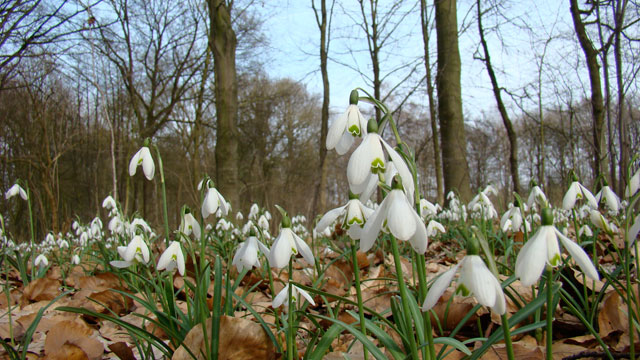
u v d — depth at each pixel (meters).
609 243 5.06
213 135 29.58
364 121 1.70
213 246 5.89
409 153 1.62
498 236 5.10
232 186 13.02
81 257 5.92
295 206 32.81
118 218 5.17
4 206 18.03
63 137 14.85
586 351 2.14
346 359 1.95
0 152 18.22
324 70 15.30
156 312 2.35
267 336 2.13
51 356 2.26
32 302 4.43
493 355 2.23
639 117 11.35
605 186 2.46
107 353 2.79
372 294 3.80
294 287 2.10
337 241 6.80
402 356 1.63
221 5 13.66
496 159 33.56
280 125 37.56
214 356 1.98
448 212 7.81
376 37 14.80
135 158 2.38
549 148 20.94
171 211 28.16
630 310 1.77
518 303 2.58
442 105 12.84
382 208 1.43
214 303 2.10
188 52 23.06
